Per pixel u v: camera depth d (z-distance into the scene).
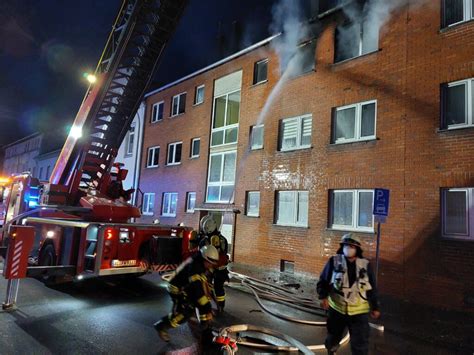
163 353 4.46
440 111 8.26
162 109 18.84
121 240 7.41
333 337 4.18
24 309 6.18
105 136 9.22
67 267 7.03
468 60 7.91
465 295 7.34
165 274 9.34
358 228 9.62
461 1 8.34
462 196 7.78
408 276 8.24
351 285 4.04
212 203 14.48
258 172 12.68
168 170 17.45
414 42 8.91
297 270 10.83
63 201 8.84
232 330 5.11
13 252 6.13
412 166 8.52
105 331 5.21
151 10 7.94
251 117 13.31
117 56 8.23
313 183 10.77
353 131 10.13
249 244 12.55
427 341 5.54
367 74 9.84
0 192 10.89
